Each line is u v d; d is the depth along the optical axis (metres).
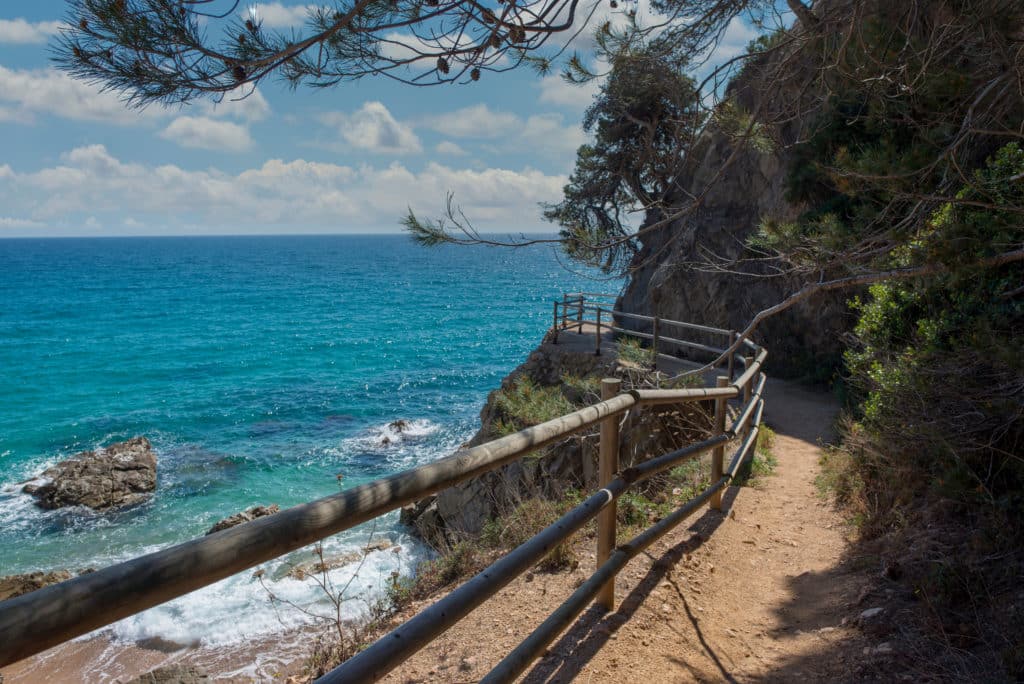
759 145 6.27
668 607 3.97
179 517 17.55
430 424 26.00
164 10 2.72
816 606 4.33
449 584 5.14
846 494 6.54
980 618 3.56
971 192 4.61
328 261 176.50
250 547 1.39
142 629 10.33
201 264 161.62
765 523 6.01
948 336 5.30
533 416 7.81
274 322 58.75
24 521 17.34
